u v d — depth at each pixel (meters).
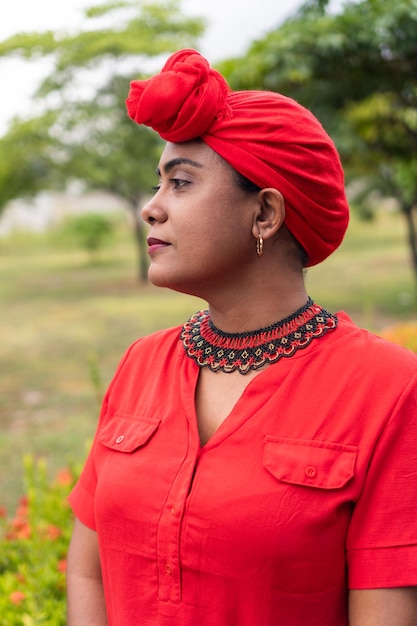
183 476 1.25
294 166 1.25
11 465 6.61
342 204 1.33
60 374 10.40
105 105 16.53
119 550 1.32
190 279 1.30
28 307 17.38
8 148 16.59
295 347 1.29
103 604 1.45
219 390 1.33
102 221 28.53
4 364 11.19
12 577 2.66
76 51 13.62
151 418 1.36
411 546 1.18
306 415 1.23
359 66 6.37
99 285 21.22
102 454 1.41
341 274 20.06
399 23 5.89
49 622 2.35
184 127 1.24
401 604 1.19
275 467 1.20
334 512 1.18
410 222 15.28
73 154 17.95
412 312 13.61
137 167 18.84
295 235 1.31
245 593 1.19
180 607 1.24
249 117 1.25
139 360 1.49
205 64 1.24
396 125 8.33
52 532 3.00
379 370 1.24
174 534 1.23
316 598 1.20
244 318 1.34
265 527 1.17
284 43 6.16
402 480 1.20
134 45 14.01
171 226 1.30
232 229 1.27
